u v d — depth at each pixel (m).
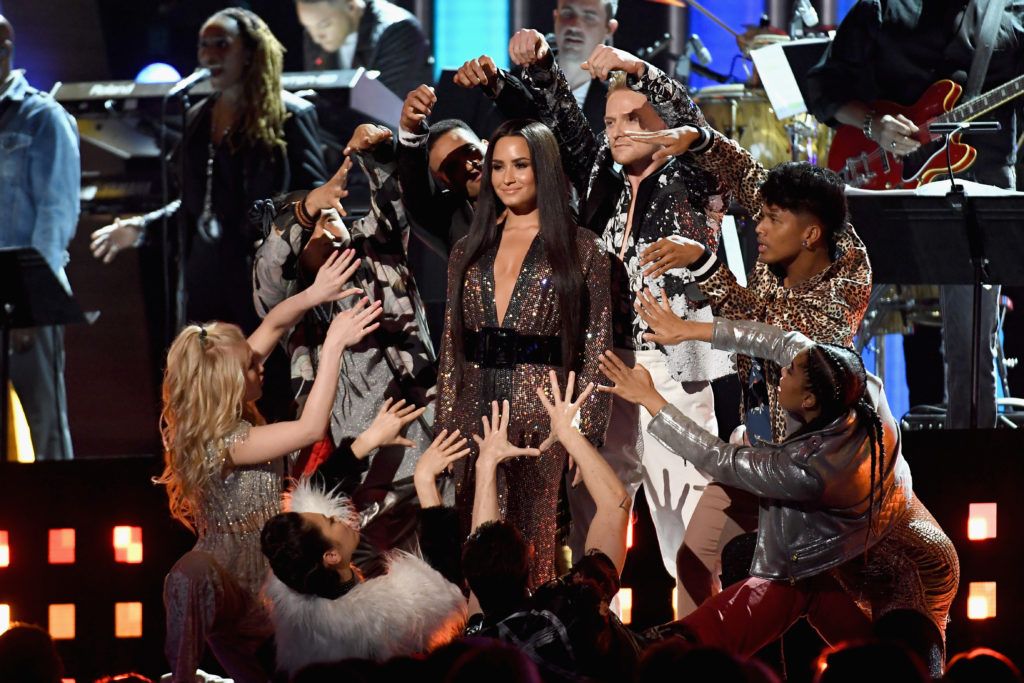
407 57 29.77
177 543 18.33
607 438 17.08
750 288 16.44
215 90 25.45
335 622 13.59
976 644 17.53
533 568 15.59
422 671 11.27
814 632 17.81
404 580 13.87
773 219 15.80
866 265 16.11
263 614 15.73
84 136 27.27
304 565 13.72
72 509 18.38
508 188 15.78
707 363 17.53
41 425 23.72
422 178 17.91
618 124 17.56
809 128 26.27
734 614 15.12
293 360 18.08
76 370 26.97
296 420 17.11
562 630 13.16
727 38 31.16
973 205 18.36
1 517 18.34
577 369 15.68
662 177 17.66
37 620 18.36
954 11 23.14
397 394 17.70
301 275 18.12
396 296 17.94
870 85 23.47
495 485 15.02
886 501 15.17
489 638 12.27
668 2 28.61
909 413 23.61
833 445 14.74
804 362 14.77
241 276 25.27
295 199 18.02
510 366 15.60
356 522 15.09
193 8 31.12
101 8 30.98
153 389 26.83
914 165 23.41
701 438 15.02
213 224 25.19
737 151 16.75
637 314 17.45
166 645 15.39
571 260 15.62
